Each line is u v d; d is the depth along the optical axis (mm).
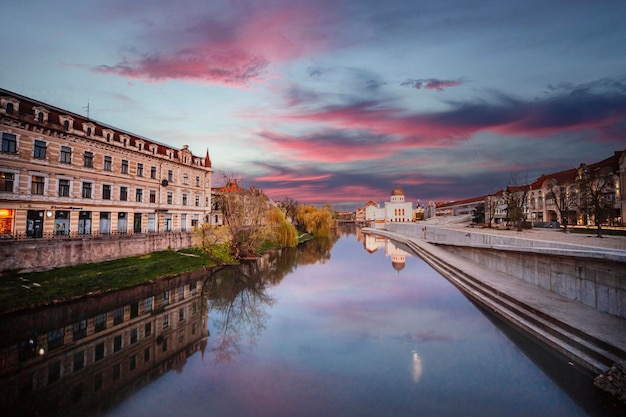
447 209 165750
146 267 34344
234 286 34125
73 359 16984
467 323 21969
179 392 13664
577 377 14422
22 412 12312
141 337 20172
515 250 30312
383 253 65125
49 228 33250
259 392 13586
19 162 30750
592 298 20719
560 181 71250
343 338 19641
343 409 12266
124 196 42156
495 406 12398
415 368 15633
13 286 23922
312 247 74812
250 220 53312
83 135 36406
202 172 58500
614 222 55438
